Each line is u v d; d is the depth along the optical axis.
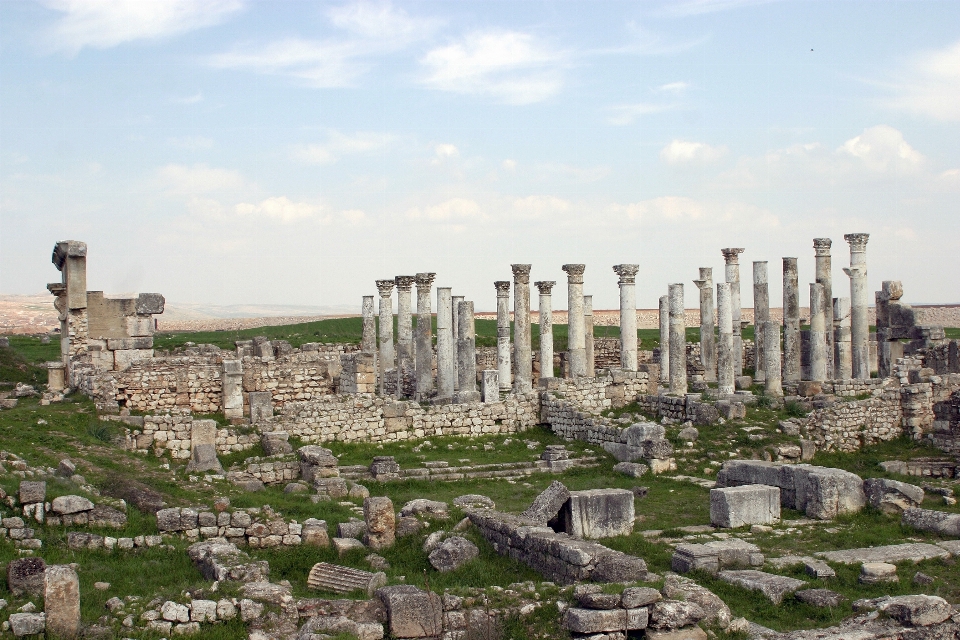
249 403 37.28
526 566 19.33
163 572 18.62
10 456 24.11
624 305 45.88
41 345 61.88
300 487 27.61
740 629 15.25
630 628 14.99
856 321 46.66
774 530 23.11
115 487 22.70
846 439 36.47
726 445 34.09
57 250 43.62
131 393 36.69
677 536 22.73
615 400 42.00
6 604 15.47
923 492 25.98
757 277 47.25
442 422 38.78
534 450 36.56
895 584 18.00
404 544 21.33
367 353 41.44
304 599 16.38
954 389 38.78
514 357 47.19
